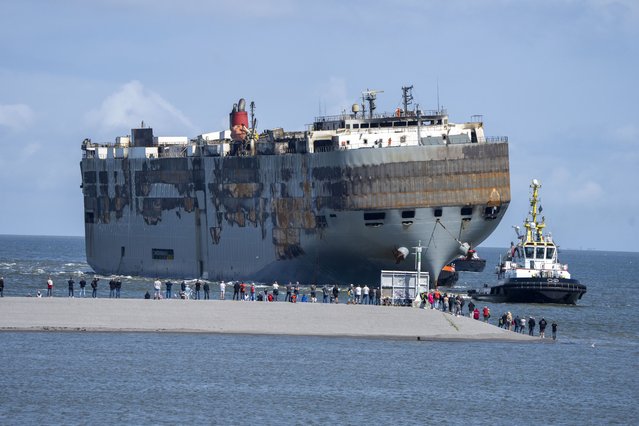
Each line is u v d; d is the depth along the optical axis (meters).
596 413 188.62
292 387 198.12
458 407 188.50
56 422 171.12
